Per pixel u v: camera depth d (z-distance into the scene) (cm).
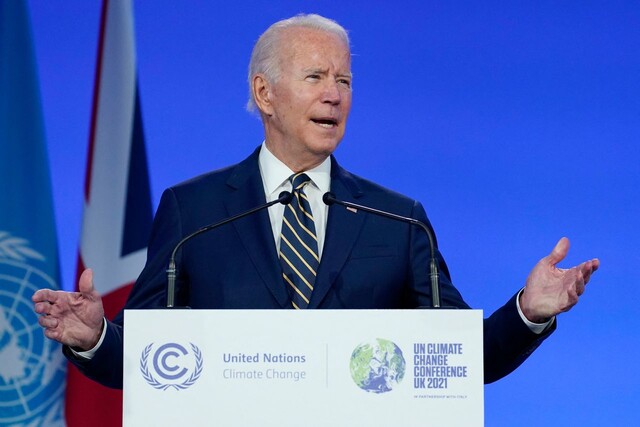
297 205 850
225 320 622
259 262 816
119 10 1322
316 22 877
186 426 614
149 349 620
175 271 722
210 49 1341
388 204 870
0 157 1301
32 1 1335
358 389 617
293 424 614
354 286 814
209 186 877
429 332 622
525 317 743
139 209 1304
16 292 1284
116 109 1312
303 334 621
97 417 1279
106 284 1284
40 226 1297
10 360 1275
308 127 848
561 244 717
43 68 1326
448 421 616
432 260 735
